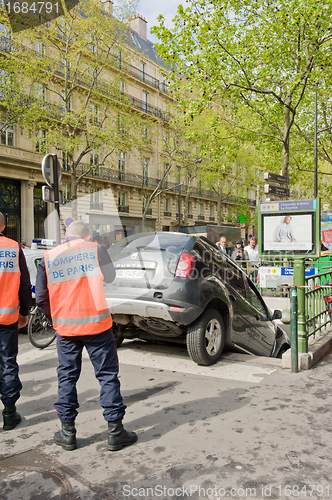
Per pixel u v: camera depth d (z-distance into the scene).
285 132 14.73
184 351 4.83
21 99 17.20
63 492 2.05
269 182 11.73
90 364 4.40
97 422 2.89
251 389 3.49
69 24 16.84
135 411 3.05
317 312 4.95
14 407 2.87
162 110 32.72
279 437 2.58
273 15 12.84
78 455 2.42
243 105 15.55
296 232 8.64
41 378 3.94
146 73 32.25
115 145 19.19
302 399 3.24
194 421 2.85
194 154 26.03
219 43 13.09
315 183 18.16
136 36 33.88
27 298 3.16
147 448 2.48
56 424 2.90
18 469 2.28
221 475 2.16
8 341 2.90
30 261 6.80
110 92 19.06
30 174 22.61
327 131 20.97
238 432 2.66
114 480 2.15
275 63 13.59
